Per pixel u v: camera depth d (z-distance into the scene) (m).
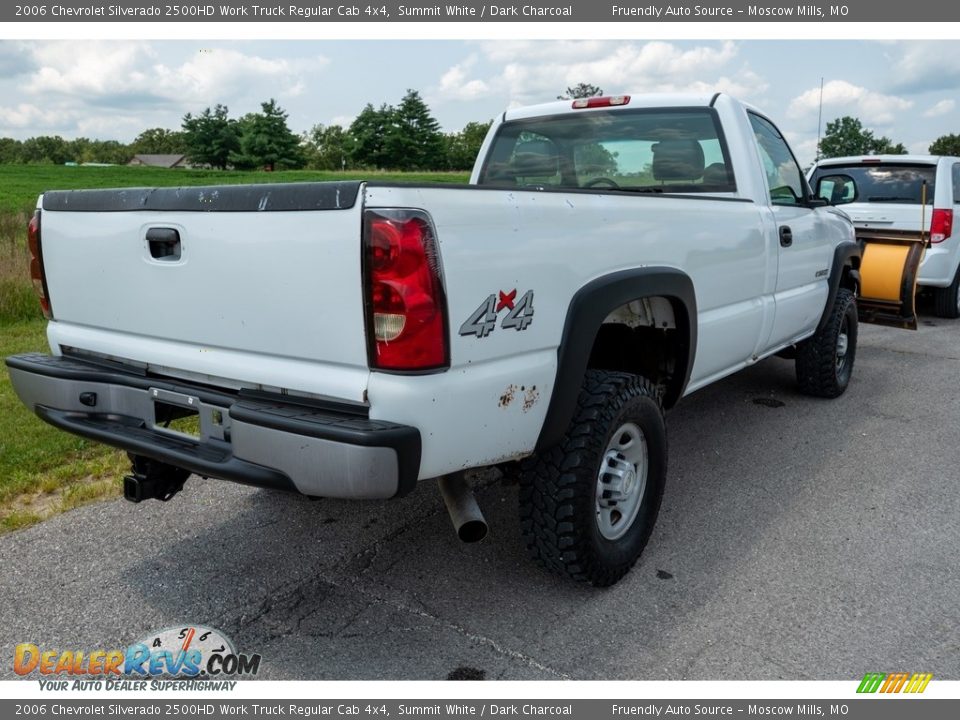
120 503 3.97
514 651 2.79
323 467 2.29
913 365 7.18
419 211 2.25
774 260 4.52
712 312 3.94
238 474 2.48
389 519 3.84
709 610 3.04
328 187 2.30
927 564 3.40
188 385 2.80
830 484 4.31
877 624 2.95
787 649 2.79
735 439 5.05
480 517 2.72
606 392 3.00
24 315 8.27
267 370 2.54
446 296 2.31
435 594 3.16
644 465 3.35
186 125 110.81
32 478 4.16
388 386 2.30
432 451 2.39
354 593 3.17
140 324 2.90
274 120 111.81
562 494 2.91
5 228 10.64
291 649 2.81
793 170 5.14
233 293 2.57
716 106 4.40
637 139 4.63
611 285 2.94
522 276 2.57
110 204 2.89
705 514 3.92
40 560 3.40
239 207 2.50
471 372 2.46
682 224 3.51
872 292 7.29
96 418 3.00
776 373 6.73
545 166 4.99
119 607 3.06
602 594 3.16
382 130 110.50
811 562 3.42
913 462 4.64
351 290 2.29
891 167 9.38
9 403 5.36
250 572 3.33
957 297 9.68
